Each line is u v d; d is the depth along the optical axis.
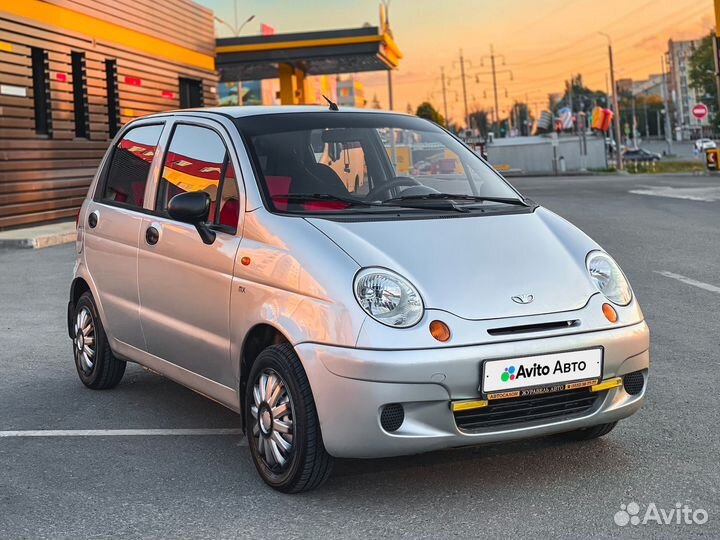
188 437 4.71
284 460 3.80
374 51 29.42
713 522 3.41
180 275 4.58
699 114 46.75
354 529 3.45
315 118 4.80
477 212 4.28
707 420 4.68
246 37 28.80
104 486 4.02
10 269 11.97
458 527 3.43
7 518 3.67
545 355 3.63
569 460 4.13
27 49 17.78
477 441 3.61
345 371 3.51
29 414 5.23
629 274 9.60
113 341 5.45
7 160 17.02
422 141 4.95
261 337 4.08
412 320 3.55
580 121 57.66
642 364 3.92
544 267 3.92
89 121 20.03
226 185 4.45
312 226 3.95
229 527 3.51
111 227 5.36
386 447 3.51
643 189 25.45
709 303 7.93
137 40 22.34
